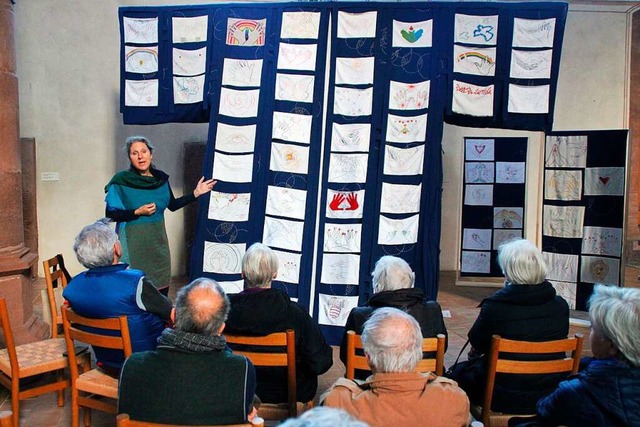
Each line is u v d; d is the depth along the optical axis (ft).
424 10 13.93
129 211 11.64
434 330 8.17
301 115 14.24
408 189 13.87
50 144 21.03
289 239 14.21
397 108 13.98
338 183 14.11
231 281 14.30
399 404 5.27
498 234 21.52
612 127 23.94
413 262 13.83
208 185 13.32
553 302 8.19
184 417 5.49
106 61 21.39
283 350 7.98
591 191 16.62
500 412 8.17
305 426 3.21
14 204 12.60
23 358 9.56
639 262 26.68
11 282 12.37
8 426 6.11
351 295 13.93
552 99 13.82
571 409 5.44
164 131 22.08
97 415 10.05
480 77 13.85
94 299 8.17
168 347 5.70
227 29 14.51
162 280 12.28
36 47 20.65
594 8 23.17
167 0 21.52
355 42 14.10
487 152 21.18
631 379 5.28
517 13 13.79
